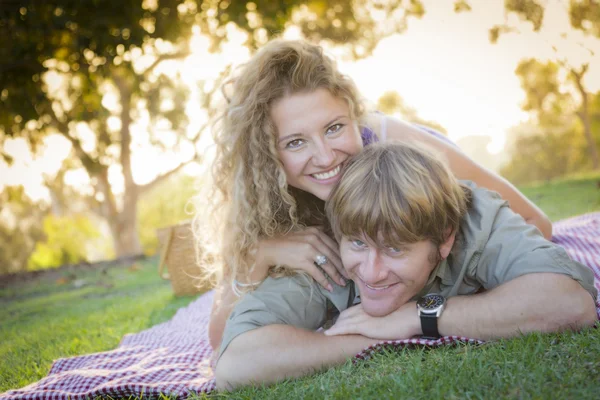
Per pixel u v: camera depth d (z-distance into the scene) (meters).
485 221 2.30
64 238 24.11
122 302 5.94
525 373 1.76
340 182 2.21
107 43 10.46
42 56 11.16
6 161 17.55
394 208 2.04
